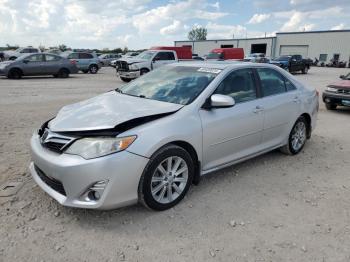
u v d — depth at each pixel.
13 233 3.13
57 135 3.38
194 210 3.67
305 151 5.97
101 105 3.97
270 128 4.96
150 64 18.33
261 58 31.62
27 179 4.25
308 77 26.72
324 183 4.55
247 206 3.81
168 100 4.10
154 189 3.52
